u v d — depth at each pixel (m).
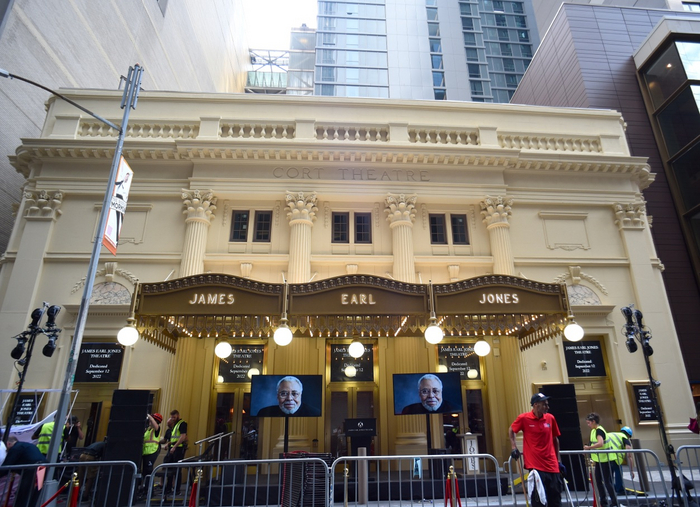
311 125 15.38
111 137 15.15
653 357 14.00
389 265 14.55
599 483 8.94
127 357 13.07
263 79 52.19
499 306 9.99
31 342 8.56
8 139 16.95
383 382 13.33
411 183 15.03
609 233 15.62
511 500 9.13
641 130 20.28
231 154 14.74
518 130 16.25
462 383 13.53
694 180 18.42
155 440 10.42
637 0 24.91
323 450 12.64
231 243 14.62
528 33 53.16
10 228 17.19
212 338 13.55
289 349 13.09
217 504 9.53
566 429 9.61
